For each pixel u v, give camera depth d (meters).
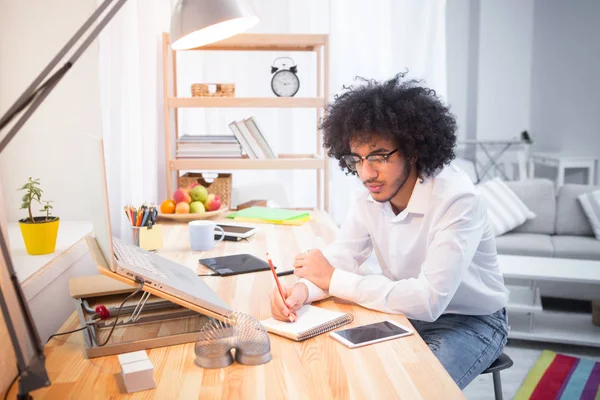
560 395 2.59
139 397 1.04
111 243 1.15
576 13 5.56
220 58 3.73
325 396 1.04
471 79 5.86
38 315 1.90
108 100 2.96
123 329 1.33
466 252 1.50
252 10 1.80
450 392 1.05
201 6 1.73
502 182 4.03
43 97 0.86
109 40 2.93
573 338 3.02
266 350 1.18
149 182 3.28
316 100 3.09
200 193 2.66
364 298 1.50
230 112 3.80
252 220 2.58
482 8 5.79
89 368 1.16
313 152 3.89
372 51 3.81
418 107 1.54
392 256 1.74
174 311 1.42
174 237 2.28
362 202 1.81
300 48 3.41
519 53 5.84
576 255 3.58
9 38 2.57
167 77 2.99
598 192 3.88
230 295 1.57
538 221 3.95
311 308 1.49
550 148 5.87
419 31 3.79
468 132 5.93
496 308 1.74
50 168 2.66
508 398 2.60
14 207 2.67
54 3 2.58
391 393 1.05
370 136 1.51
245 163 3.04
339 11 3.75
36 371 0.85
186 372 1.14
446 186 1.57
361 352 1.23
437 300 1.46
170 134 3.29
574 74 5.64
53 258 2.04
